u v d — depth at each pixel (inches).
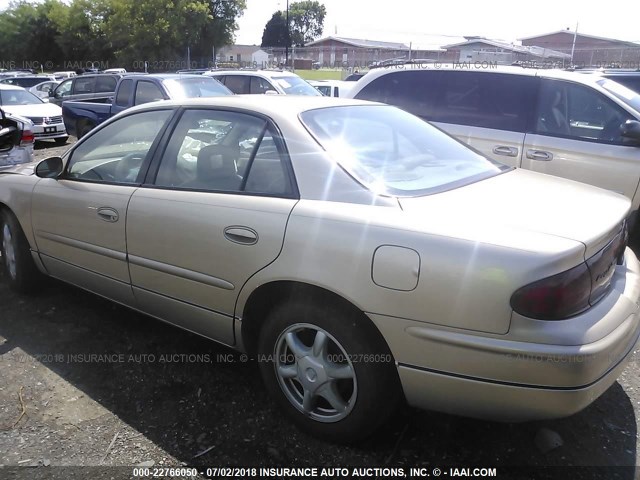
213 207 106.1
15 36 2231.8
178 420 105.9
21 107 519.2
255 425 104.4
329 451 97.4
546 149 209.3
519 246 78.7
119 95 406.9
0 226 165.9
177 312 118.2
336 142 105.0
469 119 227.6
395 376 90.2
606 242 86.4
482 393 82.0
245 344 108.8
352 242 88.1
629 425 104.4
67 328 143.5
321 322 93.1
